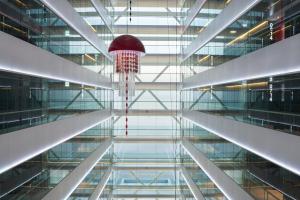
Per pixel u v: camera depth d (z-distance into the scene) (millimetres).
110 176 23750
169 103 26281
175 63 25234
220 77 13164
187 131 22469
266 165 8680
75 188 13555
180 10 25094
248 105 10211
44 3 9672
